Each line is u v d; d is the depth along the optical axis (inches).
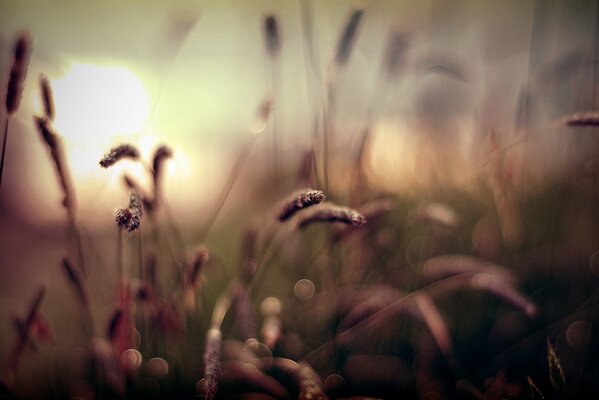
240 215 56.9
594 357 48.2
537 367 48.2
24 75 41.7
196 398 47.1
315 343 49.4
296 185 47.6
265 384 45.4
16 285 54.7
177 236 46.2
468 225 52.7
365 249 48.2
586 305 49.9
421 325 50.1
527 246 51.9
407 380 48.6
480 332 50.5
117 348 43.3
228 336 49.6
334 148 48.2
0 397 43.4
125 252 46.7
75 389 47.0
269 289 51.3
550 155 53.4
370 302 46.0
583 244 51.4
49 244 56.9
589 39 52.3
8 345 49.6
